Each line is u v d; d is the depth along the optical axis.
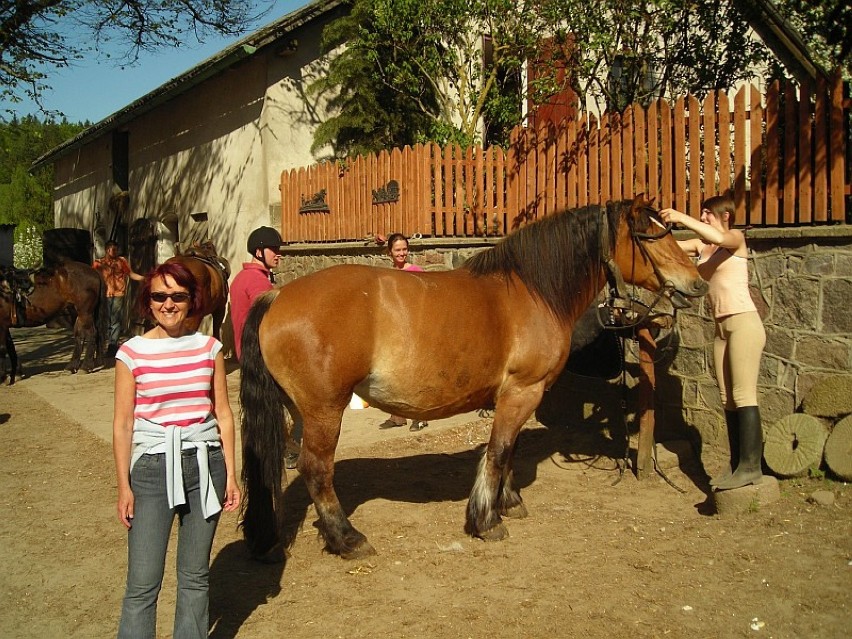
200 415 2.92
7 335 10.80
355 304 4.06
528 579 4.02
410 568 4.20
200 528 2.94
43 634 3.58
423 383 4.21
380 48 11.08
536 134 7.59
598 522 4.86
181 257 10.57
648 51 8.80
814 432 5.14
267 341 4.05
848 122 5.20
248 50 10.45
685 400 6.34
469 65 11.11
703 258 5.24
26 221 33.59
